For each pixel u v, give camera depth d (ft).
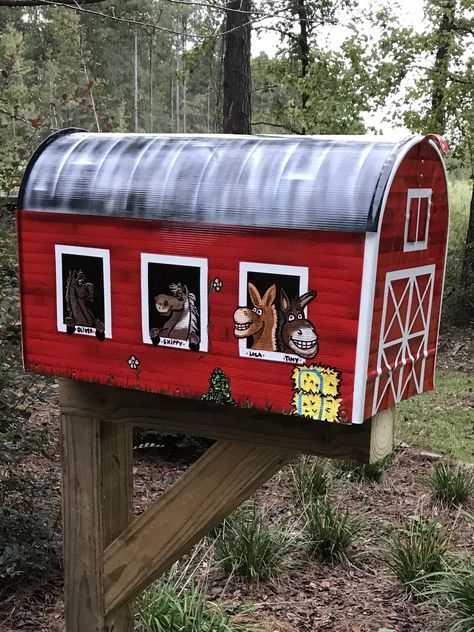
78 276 6.27
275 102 41.93
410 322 5.82
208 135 6.21
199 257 5.66
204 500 6.66
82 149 6.43
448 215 6.16
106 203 6.03
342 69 36.58
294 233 5.24
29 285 6.55
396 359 5.66
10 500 11.93
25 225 6.46
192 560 12.16
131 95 89.15
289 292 5.32
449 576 11.24
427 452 18.12
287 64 39.11
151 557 7.07
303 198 5.23
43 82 49.73
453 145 37.47
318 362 5.29
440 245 6.13
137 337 6.08
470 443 18.99
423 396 23.67
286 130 42.60
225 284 5.59
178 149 6.02
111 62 87.40
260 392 5.57
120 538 7.18
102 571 7.34
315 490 15.11
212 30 29.07
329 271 5.15
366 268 5.01
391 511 14.87
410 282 5.69
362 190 5.04
